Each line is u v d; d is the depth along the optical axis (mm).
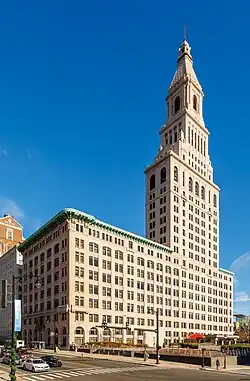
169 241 148500
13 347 38031
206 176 178625
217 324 170125
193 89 180000
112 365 62688
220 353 76938
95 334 108875
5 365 60406
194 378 48500
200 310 159500
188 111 172000
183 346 109500
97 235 115812
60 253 112000
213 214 179375
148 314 129750
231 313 182875
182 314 147750
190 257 158125
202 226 169625
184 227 157125
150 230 158500
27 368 52812
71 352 91250
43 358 58844
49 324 113250
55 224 115938
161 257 141250
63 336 104812
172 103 181125
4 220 164750
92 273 111688
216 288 173875
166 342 134000
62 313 106438
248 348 92125
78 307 105375
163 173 158000
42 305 120062
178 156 159000
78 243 109438
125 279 122438
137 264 128750
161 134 180750
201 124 179375
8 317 139000
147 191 164875
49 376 46750
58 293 110625
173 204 152875
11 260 147500
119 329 116875
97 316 110438
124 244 124500
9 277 146125
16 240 167750
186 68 181250
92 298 110125
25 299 133250
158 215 156125
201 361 69875
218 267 177750
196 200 167875
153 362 70312
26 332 128500
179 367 63844
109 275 117062
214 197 182750
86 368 56875
